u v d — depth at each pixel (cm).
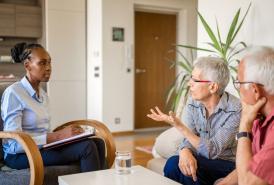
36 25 575
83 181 161
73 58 585
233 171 165
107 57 557
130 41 577
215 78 179
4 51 579
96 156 215
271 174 111
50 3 562
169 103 625
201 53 351
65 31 576
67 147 214
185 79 336
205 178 185
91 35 580
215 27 334
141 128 623
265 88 121
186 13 630
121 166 173
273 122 121
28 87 222
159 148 255
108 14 554
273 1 279
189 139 185
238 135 130
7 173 199
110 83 562
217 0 331
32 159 183
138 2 582
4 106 213
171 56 639
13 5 558
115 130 571
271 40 282
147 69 620
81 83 596
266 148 113
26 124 220
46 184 202
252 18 298
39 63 221
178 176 186
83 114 601
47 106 238
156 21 625
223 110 184
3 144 225
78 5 585
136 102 614
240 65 128
